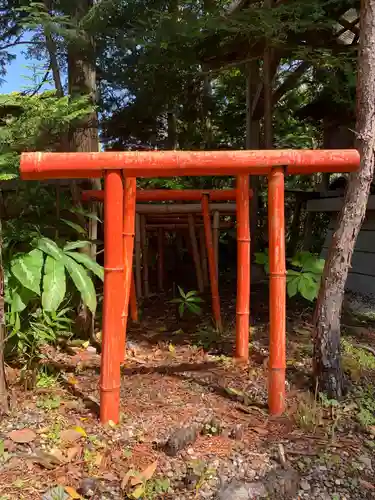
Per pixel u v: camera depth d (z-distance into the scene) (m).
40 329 2.69
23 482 1.65
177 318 3.79
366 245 5.00
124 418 2.09
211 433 1.98
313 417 2.09
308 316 3.79
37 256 2.48
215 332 3.33
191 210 3.91
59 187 3.08
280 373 2.16
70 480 1.68
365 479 1.78
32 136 2.62
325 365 2.33
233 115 7.00
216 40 4.39
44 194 3.05
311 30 4.19
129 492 1.63
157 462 1.79
